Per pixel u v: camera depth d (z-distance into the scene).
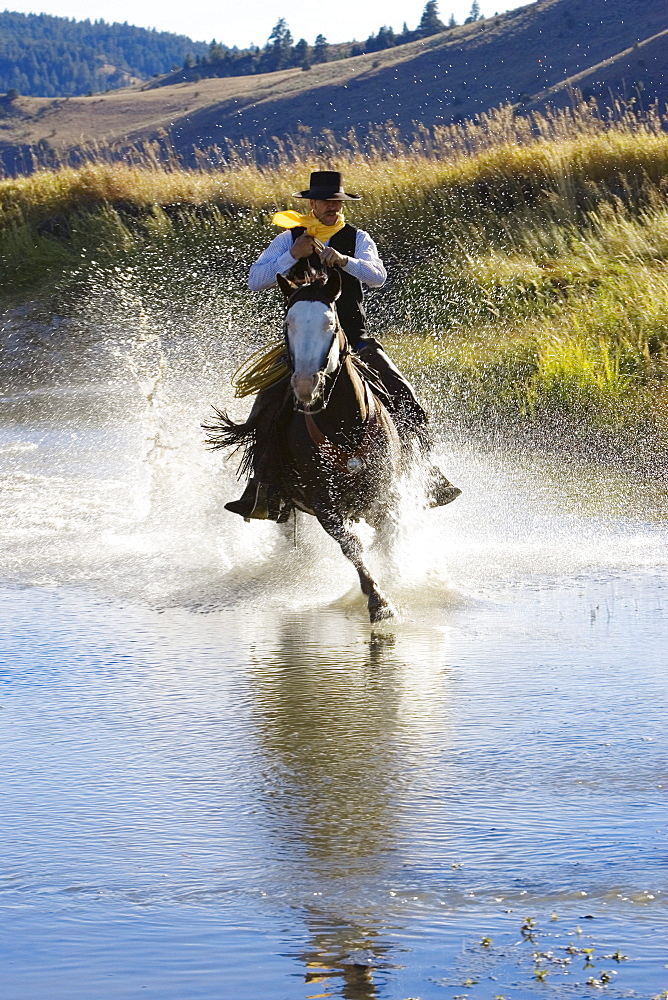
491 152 35.50
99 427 25.14
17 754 7.63
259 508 11.75
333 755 7.53
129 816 6.66
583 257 28.97
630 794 6.79
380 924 5.41
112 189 39.62
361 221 33.72
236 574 12.99
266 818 6.61
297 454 11.13
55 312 34.00
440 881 5.80
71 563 13.59
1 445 23.03
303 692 8.81
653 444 19.42
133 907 5.61
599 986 4.84
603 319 24.34
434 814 6.59
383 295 30.05
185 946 5.25
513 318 27.00
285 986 4.91
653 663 9.39
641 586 11.99
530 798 6.77
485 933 5.30
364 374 11.38
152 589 12.38
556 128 37.03
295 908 5.58
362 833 6.39
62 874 5.96
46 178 42.00
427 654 9.79
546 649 9.84
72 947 5.25
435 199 34.25
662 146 34.41
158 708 8.50
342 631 10.62
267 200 37.69
